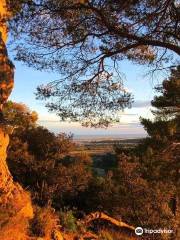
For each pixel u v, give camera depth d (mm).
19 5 12133
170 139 27719
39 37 13195
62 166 32531
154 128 27859
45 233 10883
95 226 16875
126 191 25391
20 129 34094
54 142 34562
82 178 32281
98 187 31234
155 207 23516
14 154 32719
